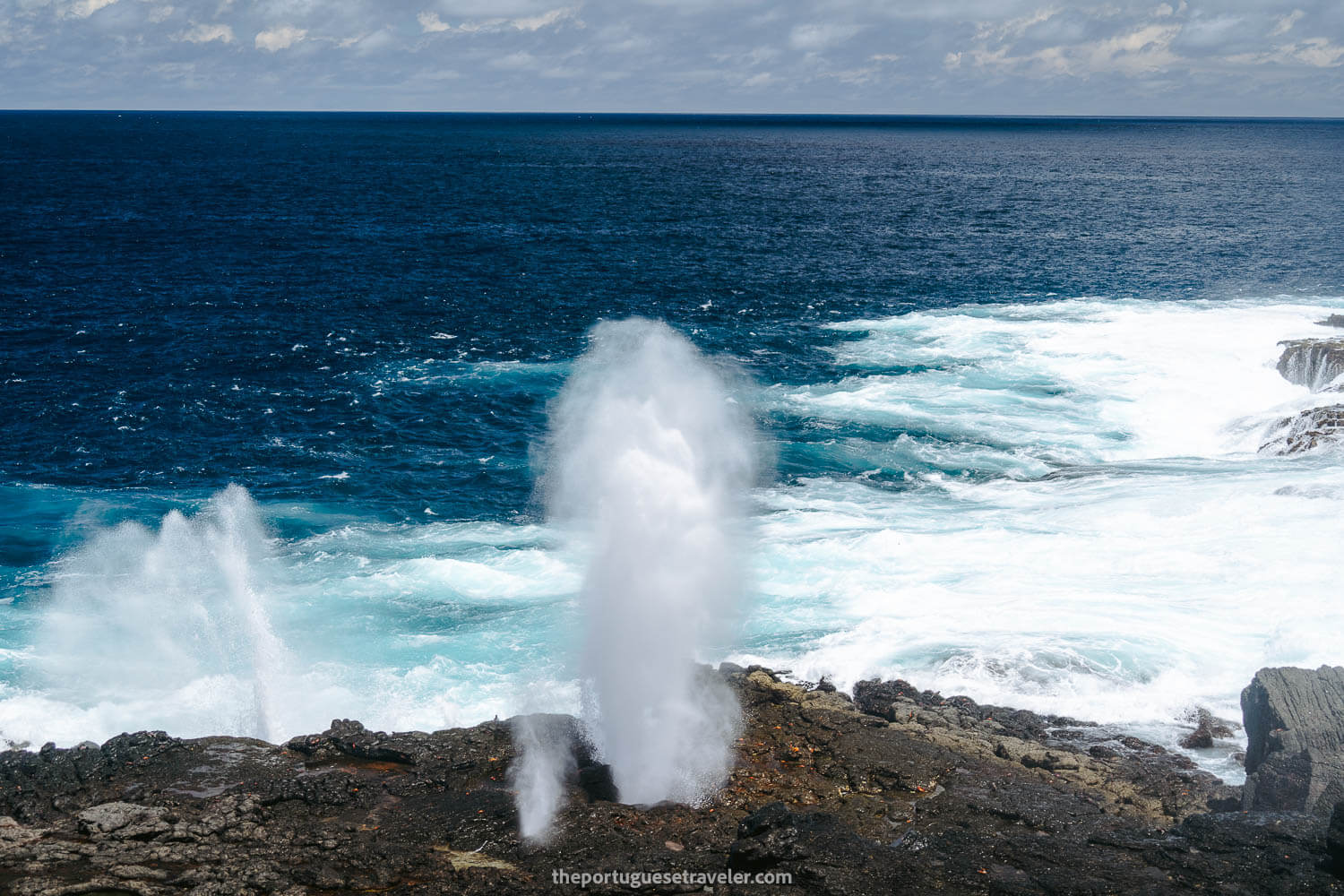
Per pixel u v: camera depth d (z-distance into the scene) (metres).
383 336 44.00
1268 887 10.22
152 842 11.50
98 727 15.87
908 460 28.67
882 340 42.69
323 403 35.09
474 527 24.44
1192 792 13.12
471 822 11.96
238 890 10.56
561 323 46.78
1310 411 28.17
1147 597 18.83
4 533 24.12
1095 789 13.14
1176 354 38.22
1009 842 11.23
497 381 37.97
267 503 26.34
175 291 51.41
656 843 11.47
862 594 19.44
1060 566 20.33
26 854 11.05
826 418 32.50
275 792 12.67
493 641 18.16
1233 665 16.58
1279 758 12.34
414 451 30.70
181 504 26.23
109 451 30.23
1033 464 28.22
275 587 20.70
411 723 15.61
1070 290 53.84
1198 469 26.25
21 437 31.08
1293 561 19.61
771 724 14.63
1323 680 13.39
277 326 45.12
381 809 12.38
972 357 39.41
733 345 42.12
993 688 16.28
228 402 34.97
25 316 45.28
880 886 10.33
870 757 13.59
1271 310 46.19
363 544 23.30
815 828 11.28
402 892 10.64
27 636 18.70
